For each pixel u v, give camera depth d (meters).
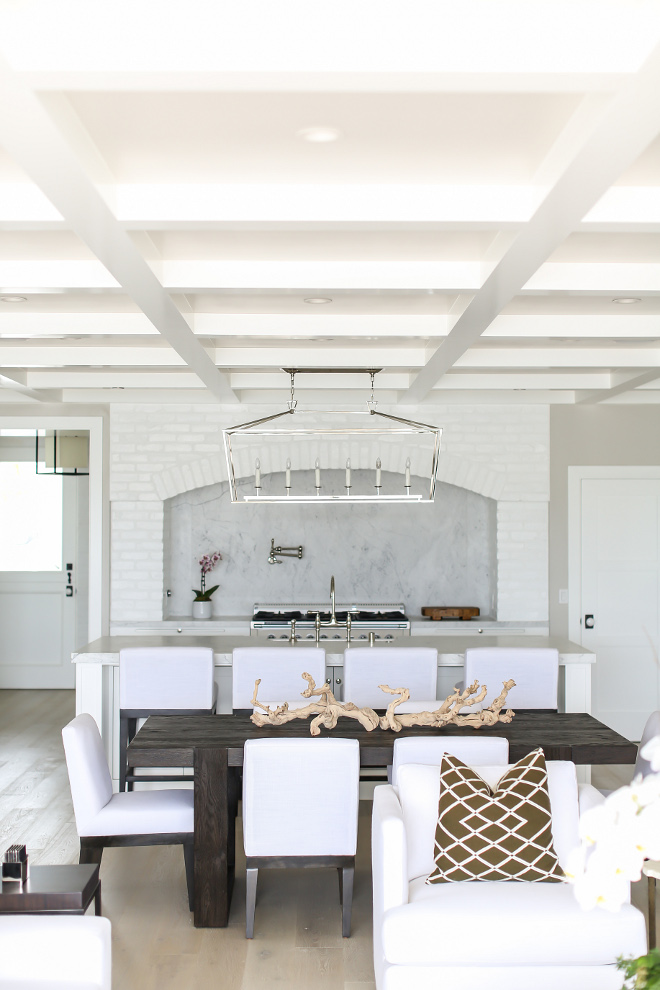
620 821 1.55
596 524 6.64
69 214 2.39
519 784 3.00
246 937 3.42
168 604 7.01
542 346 4.76
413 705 4.35
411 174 2.44
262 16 1.65
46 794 5.12
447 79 1.70
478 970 2.60
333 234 2.89
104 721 4.93
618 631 6.65
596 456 6.61
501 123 2.10
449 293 3.29
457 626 6.48
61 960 2.36
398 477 7.12
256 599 7.18
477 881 2.87
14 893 2.60
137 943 3.38
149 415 6.55
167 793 3.77
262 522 7.17
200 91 1.83
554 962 2.62
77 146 2.06
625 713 6.64
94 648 5.05
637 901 3.70
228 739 3.63
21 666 8.22
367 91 1.83
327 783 3.32
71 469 8.25
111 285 3.22
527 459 6.58
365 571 7.17
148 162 2.34
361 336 4.07
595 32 1.67
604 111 1.80
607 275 3.29
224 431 4.48
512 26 1.66
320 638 6.21
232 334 4.04
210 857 3.50
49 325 4.04
